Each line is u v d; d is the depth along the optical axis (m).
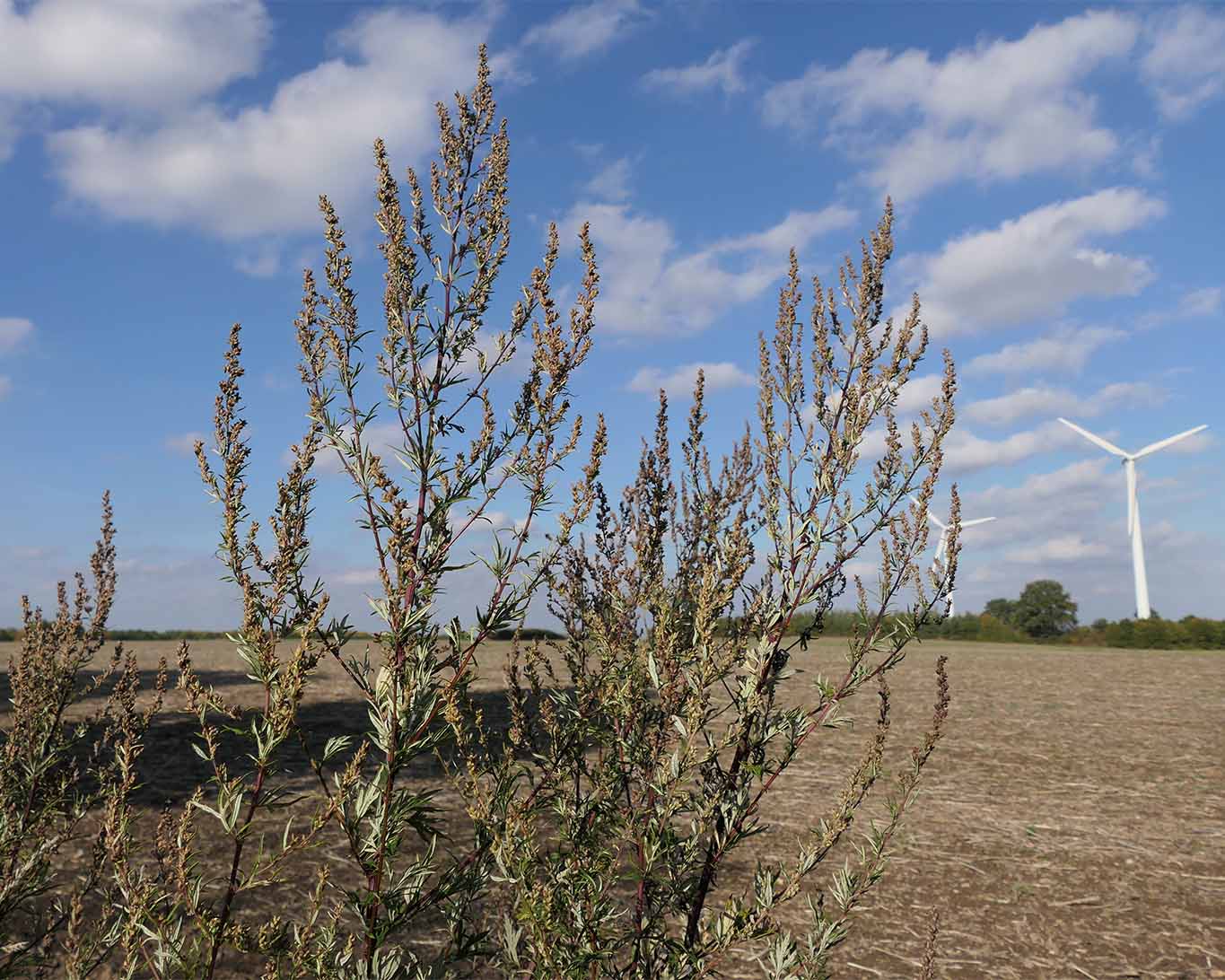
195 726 10.48
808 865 3.02
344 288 2.67
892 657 3.21
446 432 2.63
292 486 2.58
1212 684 18.30
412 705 2.46
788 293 3.34
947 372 3.29
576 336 2.77
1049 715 14.12
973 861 7.22
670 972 2.83
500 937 3.10
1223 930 6.02
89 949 3.08
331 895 5.63
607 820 3.00
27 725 3.74
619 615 3.59
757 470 3.61
